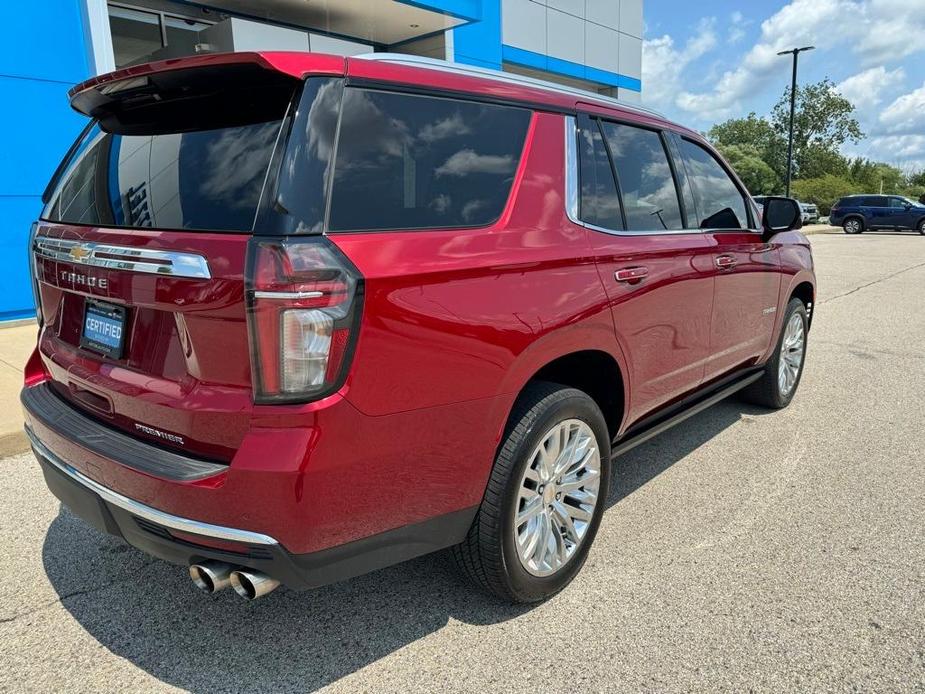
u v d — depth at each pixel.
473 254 2.23
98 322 2.38
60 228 2.51
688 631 2.54
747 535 3.27
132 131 2.44
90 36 8.09
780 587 2.82
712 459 4.24
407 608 2.69
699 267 3.45
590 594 2.78
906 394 5.64
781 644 2.46
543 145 2.67
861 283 13.27
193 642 2.48
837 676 2.29
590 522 2.87
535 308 2.42
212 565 1.99
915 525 3.36
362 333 1.90
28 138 7.77
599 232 2.83
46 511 3.51
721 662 2.37
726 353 3.96
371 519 2.04
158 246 2.01
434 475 2.18
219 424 1.94
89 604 2.71
